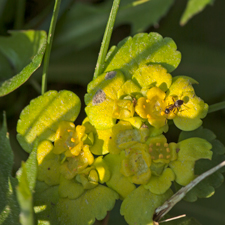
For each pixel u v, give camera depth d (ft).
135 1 0.92
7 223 0.81
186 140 0.81
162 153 0.81
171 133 0.90
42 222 0.81
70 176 0.81
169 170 0.81
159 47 0.83
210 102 0.92
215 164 0.82
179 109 0.82
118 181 0.81
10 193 0.81
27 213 0.76
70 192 0.81
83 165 0.81
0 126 0.91
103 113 0.82
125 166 0.81
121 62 0.83
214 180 0.82
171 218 0.82
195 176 0.81
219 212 0.88
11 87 0.83
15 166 0.89
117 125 0.81
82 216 0.81
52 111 0.82
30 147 0.82
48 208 0.81
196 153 0.81
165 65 0.83
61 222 0.81
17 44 0.88
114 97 0.82
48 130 0.82
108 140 0.82
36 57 0.83
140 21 0.92
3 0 0.91
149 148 0.81
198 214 0.88
